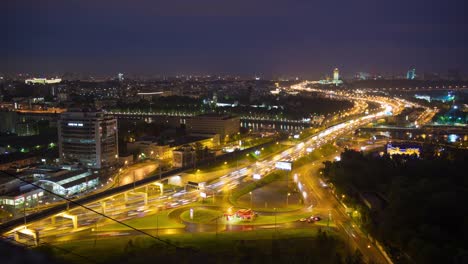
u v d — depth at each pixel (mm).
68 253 191125
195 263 180000
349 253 199375
